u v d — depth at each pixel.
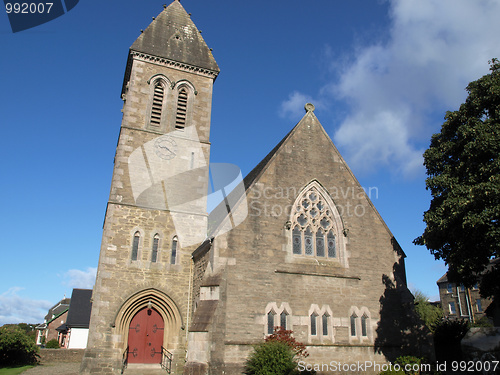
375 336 21.20
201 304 19.11
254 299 19.66
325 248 22.58
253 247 20.62
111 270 23.06
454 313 56.38
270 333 19.41
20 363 29.66
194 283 23.73
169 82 29.23
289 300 20.30
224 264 19.77
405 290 22.52
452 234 18.48
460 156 19.61
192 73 30.28
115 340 21.84
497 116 18.98
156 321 23.75
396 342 21.42
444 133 21.44
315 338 20.12
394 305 22.27
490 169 17.66
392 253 23.42
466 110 20.30
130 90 28.03
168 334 23.36
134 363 22.62
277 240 21.23
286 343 18.06
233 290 19.44
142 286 23.41
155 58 29.27
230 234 20.42
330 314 20.80
